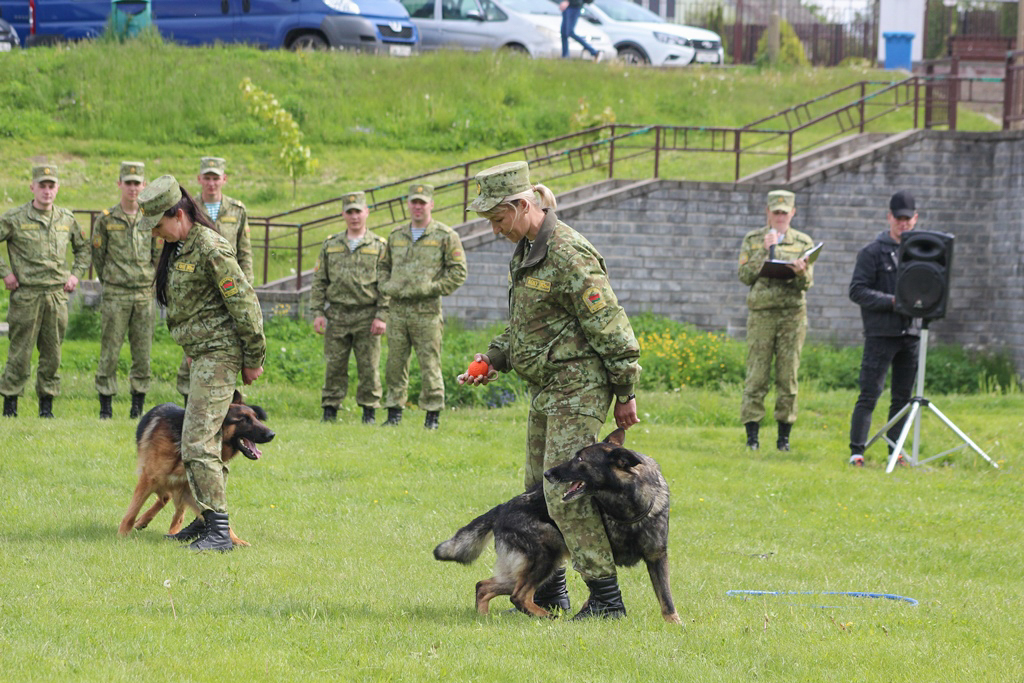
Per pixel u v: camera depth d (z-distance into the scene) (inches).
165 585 247.1
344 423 547.5
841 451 530.9
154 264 537.6
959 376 761.6
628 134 860.0
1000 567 333.1
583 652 208.7
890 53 1529.3
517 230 238.7
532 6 1375.5
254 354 309.6
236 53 1214.9
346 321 557.0
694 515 395.2
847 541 361.7
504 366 264.1
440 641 215.6
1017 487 453.7
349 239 556.1
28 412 536.7
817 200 821.2
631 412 242.5
